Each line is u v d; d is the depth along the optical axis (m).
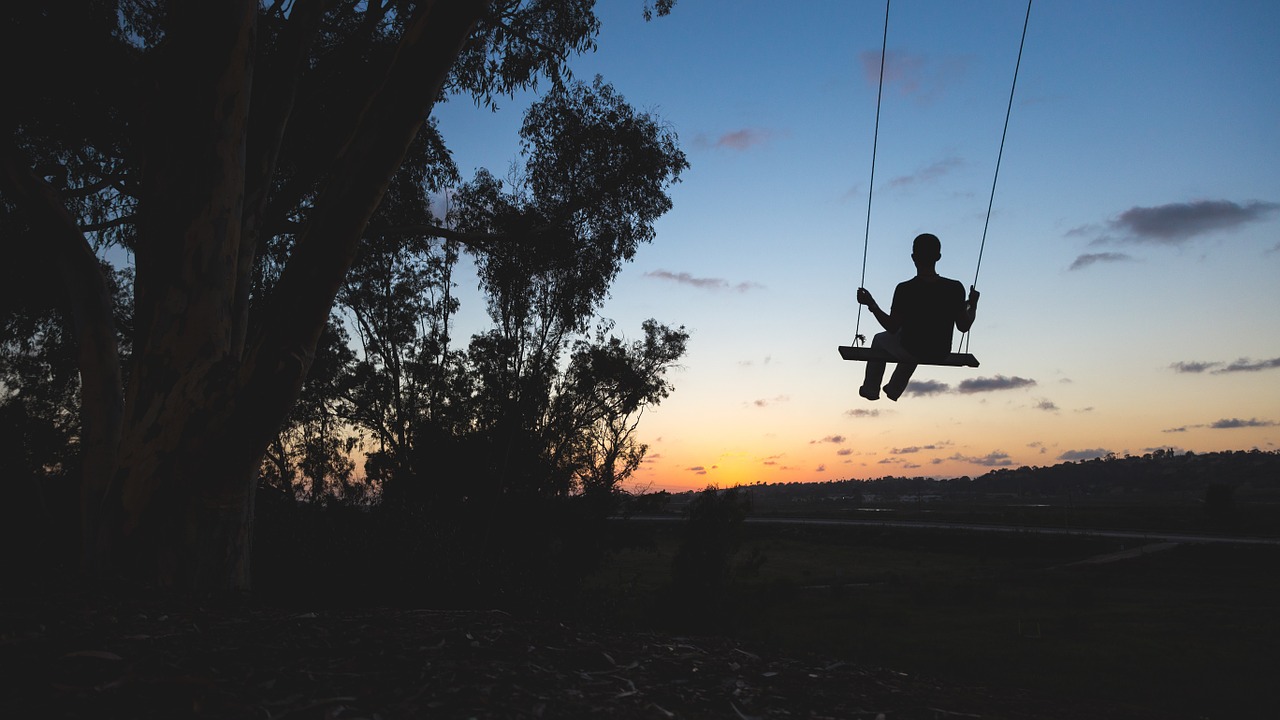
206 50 7.26
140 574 6.58
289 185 11.84
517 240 14.62
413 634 4.83
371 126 6.27
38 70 9.79
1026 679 23.23
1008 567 61.19
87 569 6.88
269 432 6.84
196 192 7.24
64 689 3.16
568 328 19.61
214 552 6.86
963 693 6.20
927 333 6.12
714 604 19.56
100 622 4.43
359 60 12.56
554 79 13.91
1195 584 46.44
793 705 4.54
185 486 6.71
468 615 5.89
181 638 4.29
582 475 21.33
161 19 11.61
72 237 8.45
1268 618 33.34
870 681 5.77
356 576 8.90
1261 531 77.81
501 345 19.78
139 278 7.84
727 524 20.12
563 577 17.89
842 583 50.75
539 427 20.94
